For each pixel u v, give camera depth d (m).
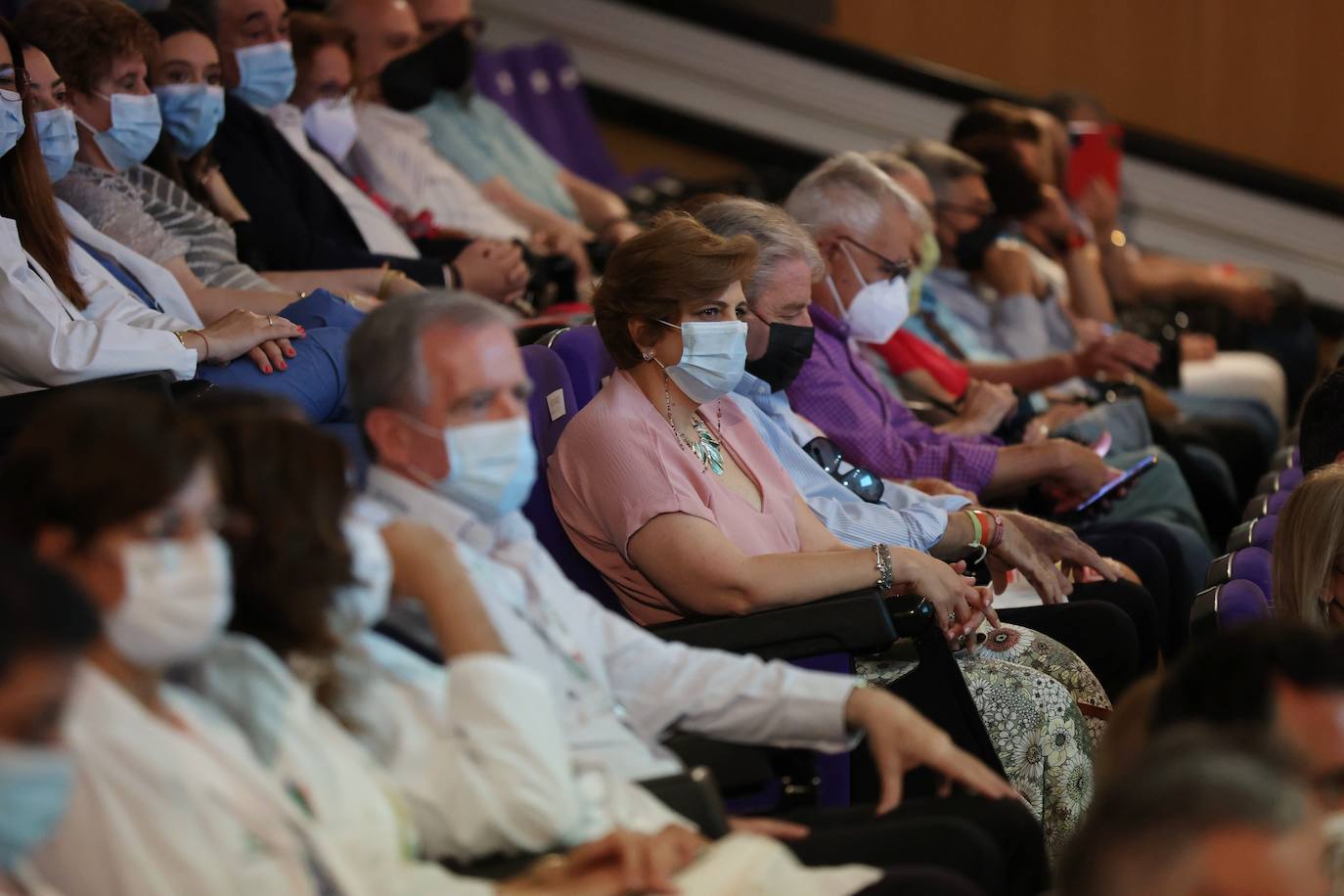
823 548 6.19
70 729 3.19
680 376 5.76
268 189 8.46
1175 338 11.64
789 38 14.96
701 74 15.01
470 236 9.59
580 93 13.56
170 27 7.60
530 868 3.78
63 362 6.04
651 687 4.70
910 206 7.72
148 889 3.19
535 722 3.84
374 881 3.55
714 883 3.76
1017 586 7.33
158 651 3.27
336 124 9.35
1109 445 8.83
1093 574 7.37
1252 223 15.41
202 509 3.29
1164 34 15.25
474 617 4.04
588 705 4.49
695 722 4.68
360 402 4.32
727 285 5.70
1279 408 12.09
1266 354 13.07
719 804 4.20
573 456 5.78
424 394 4.24
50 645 2.78
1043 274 11.13
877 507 6.75
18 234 6.25
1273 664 3.62
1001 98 15.15
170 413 3.31
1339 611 5.39
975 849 4.19
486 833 3.79
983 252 10.78
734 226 6.60
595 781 4.10
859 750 5.55
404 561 4.06
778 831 4.26
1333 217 15.39
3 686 2.76
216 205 8.18
